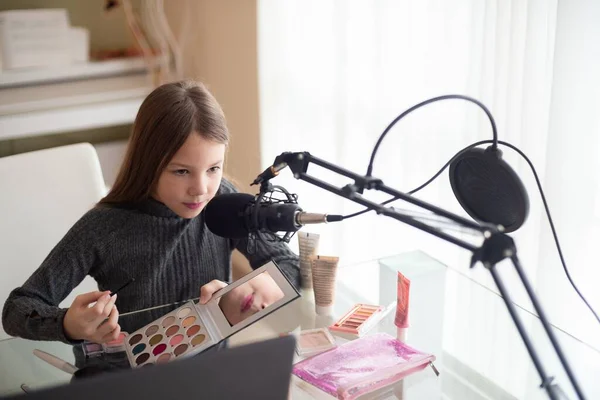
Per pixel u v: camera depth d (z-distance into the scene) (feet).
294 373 3.79
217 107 4.46
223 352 2.61
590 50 4.50
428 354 3.98
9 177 5.36
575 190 4.77
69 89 9.53
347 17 6.67
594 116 4.60
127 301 4.91
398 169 6.53
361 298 4.58
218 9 8.93
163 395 2.58
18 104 8.89
